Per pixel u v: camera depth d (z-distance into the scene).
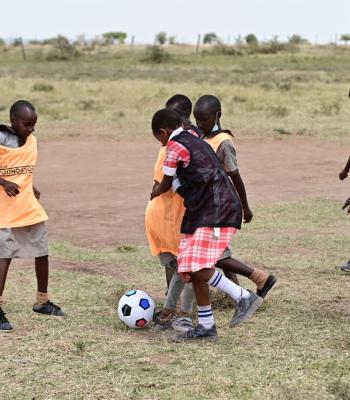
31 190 13.08
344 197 26.89
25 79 79.81
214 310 14.02
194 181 11.64
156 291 15.62
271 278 11.91
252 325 12.99
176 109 13.09
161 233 12.64
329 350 11.63
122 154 36.94
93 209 25.50
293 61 118.62
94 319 13.51
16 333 12.59
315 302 14.52
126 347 11.87
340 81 76.69
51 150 38.06
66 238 21.30
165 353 11.57
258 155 36.06
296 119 46.56
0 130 12.91
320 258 18.48
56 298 14.97
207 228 11.60
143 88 66.56
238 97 57.53
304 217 23.70
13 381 10.45
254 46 149.62
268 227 22.38
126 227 22.80
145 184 29.94
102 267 17.83
